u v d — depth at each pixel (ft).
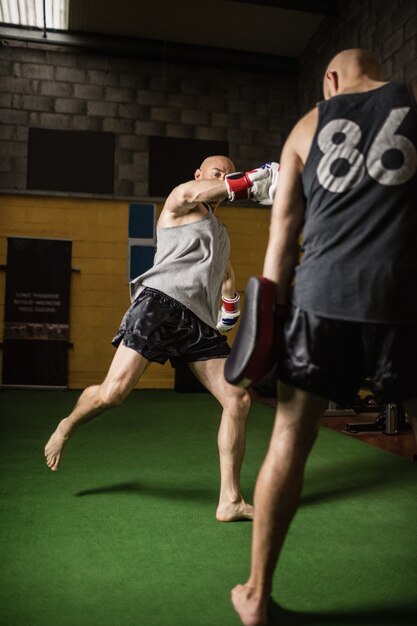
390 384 4.00
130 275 26.37
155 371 26.30
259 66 27.76
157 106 27.12
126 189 26.58
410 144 4.05
